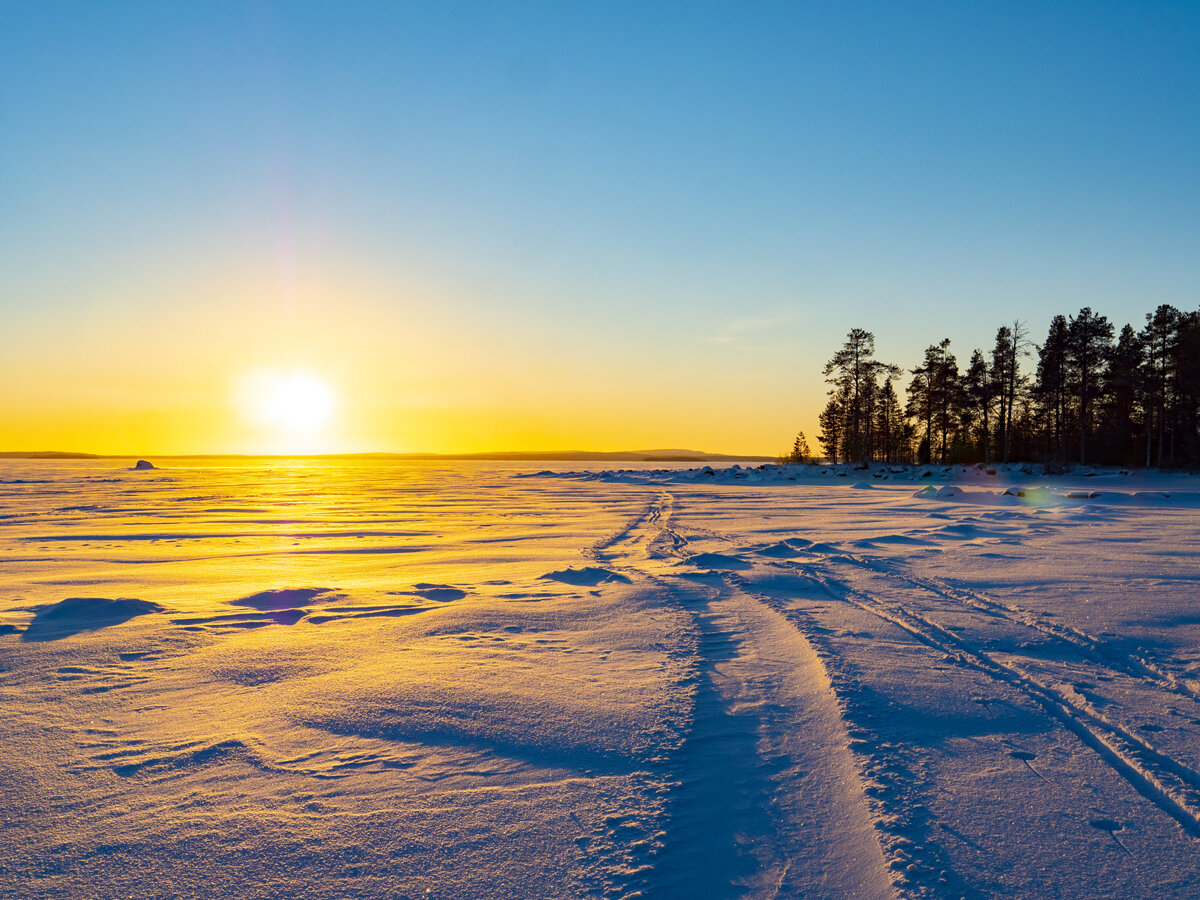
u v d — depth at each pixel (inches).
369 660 199.3
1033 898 92.0
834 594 299.9
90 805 116.5
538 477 2134.6
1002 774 129.4
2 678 183.8
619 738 143.7
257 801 117.8
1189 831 109.7
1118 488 1204.5
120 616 251.9
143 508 877.2
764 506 889.5
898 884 94.0
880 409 2564.0
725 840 106.5
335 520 715.4
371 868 98.2
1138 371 1839.3
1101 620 247.4
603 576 338.3
